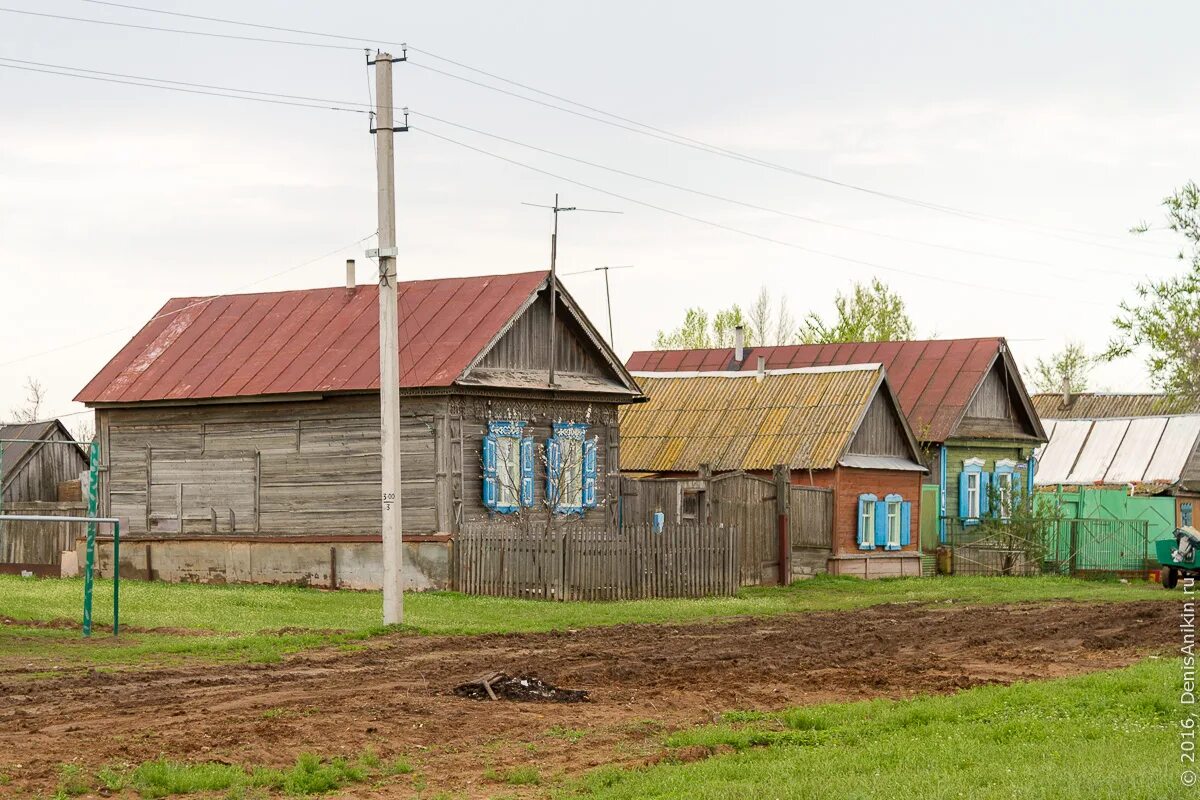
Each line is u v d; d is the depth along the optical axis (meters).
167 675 18.75
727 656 21.69
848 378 45.50
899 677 19.62
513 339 36.97
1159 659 20.98
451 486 34.81
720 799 11.30
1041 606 33.00
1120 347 41.16
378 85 26.12
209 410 38.44
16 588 32.19
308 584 36.44
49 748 13.52
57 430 52.72
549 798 12.17
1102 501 53.84
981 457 52.47
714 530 35.59
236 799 11.95
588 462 38.62
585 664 20.56
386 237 26.11
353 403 36.28
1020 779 11.89
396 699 16.77
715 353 59.19
